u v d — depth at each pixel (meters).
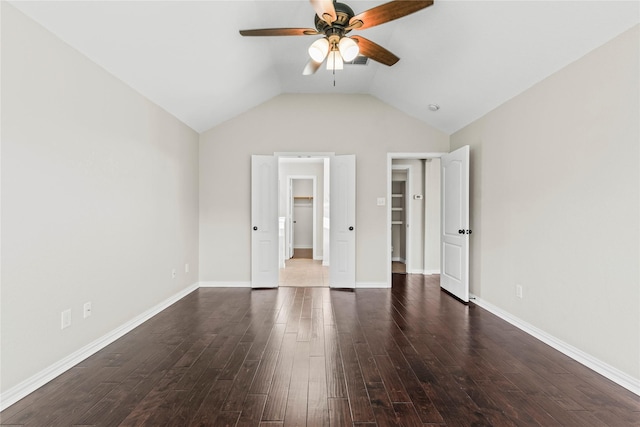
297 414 1.82
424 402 1.94
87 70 2.56
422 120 4.88
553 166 2.78
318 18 2.48
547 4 2.21
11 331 1.94
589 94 2.41
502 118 3.54
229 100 4.34
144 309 3.42
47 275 2.19
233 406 1.89
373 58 2.94
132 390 2.06
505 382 2.17
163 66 3.06
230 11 2.70
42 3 2.01
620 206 2.17
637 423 1.75
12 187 1.95
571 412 1.84
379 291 4.70
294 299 4.25
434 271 5.94
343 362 2.46
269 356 2.55
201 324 3.29
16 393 1.95
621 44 2.15
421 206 6.01
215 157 4.90
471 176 4.24
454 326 3.25
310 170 8.09
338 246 4.88
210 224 4.92
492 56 2.92
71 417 1.78
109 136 2.83
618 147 2.18
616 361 2.19
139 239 3.31
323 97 4.94
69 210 2.38
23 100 2.02
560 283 2.70
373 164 4.94
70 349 2.39
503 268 3.51
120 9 2.27
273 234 4.89
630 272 2.10
